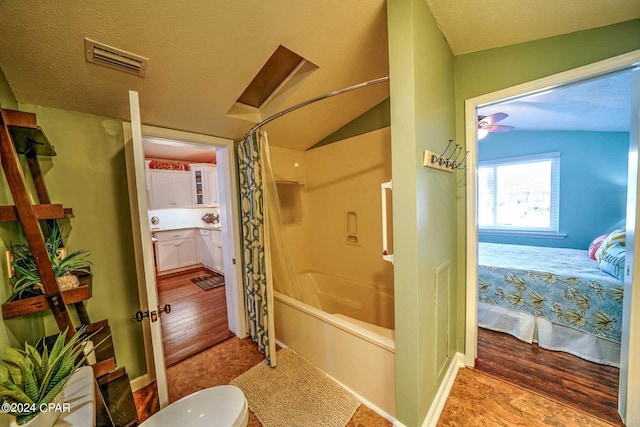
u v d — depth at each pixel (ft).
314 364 6.40
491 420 4.55
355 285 8.70
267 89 6.32
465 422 4.53
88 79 4.32
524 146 11.33
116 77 4.42
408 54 3.59
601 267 6.63
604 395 5.00
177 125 6.30
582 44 4.34
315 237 10.00
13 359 2.44
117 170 5.57
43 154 4.59
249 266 7.22
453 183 5.64
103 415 3.44
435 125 4.47
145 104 5.24
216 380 6.02
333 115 7.76
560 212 10.55
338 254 9.27
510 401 4.95
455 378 5.63
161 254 14.62
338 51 4.93
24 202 2.98
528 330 6.93
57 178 4.87
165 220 15.64
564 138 10.37
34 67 3.86
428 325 4.29
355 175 8.53
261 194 6.40
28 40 3.43
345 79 5.90
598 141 9.80
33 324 3.92
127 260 5.74
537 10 3.95
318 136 9.02
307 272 9.96
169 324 8.87
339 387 5.62
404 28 3.61
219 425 3.39
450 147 5.51
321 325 6.07
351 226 8.81
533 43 4.81
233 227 7.81
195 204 16.52
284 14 3.91
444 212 5.03
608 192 9.71
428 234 4.19
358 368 5.25
